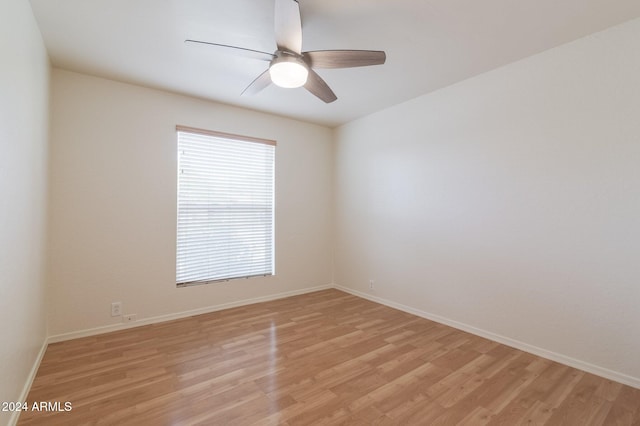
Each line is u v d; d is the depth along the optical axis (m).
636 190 1.98
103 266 2.85
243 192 3.75
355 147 4.19
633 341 1.99
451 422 1.66
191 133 3.35
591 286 2.16
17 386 1.68
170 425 1.62
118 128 2.93
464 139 2.93
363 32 2.15
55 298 2.64
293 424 1.64
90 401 1.82
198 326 3.03
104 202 2.86
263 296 3.90
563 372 2.17
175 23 2.05
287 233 4.12
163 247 3.17
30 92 1.90
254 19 2.01
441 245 3.13
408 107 3.46
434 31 2.14
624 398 1.87
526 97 2.50
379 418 1.69
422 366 2.26
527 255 2.49
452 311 3.03
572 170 2.25
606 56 2.10
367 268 4.00
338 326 3.04
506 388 1.98
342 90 3.17
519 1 1.83
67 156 2.70
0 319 1.42
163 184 3.17
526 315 2.50
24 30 1.75
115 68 2.68
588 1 1.83
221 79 2.91
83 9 1.90
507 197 2.61
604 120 2.11
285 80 2.03
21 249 1.76
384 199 3.77
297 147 4.21
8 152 1.50
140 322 3.03
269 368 2.22
